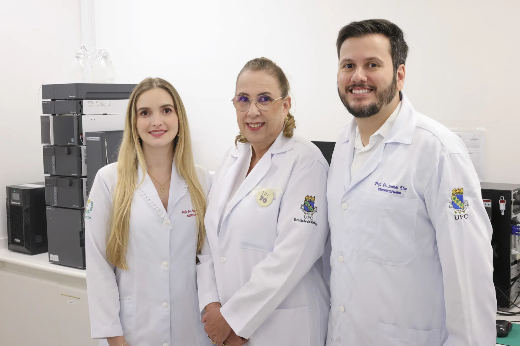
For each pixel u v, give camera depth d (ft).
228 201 5.45
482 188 6.32
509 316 6.06
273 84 5.12
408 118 4.53
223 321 5.00
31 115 9.99
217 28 9.72
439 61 7.55
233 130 9.73
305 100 8.91
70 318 7.91
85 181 7.79
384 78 4.33
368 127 4.68
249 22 9.35
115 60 11.06
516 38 6.92
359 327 4.48
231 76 9.66
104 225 5.51
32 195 8.68
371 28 4.33
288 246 4.91
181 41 10.16
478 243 4.09
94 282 5.40
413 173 4.29
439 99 7.61
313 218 4.99
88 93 7.88
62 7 10.53
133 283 5.48
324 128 8.77
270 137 5.34
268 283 4.86
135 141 5.60
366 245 4.43
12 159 9.67
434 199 4.20
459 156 4.20
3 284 8.77
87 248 5.49
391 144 4.50
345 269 4.61
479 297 4.07
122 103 8.48
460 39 7.34
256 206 5.13
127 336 5.46
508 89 7.04
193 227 5.72
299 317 5.04
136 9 10.61
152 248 5.46
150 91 5.44
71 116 7.80
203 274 5.58
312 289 5.22
